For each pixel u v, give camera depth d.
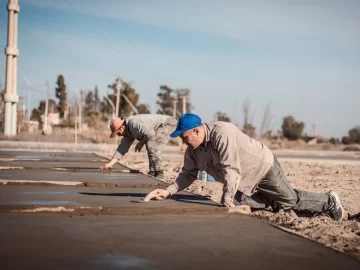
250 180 4.76
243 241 3.62
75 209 4.50
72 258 3.04
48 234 3.64
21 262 2.92
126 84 55.66
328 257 3.25
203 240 3.62
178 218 4.44
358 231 4.43
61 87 67.69
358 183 10.31
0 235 3.57
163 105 58.78
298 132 58.81
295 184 9.78
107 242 3.47
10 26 29.66
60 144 25.03
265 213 4.99
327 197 5.11
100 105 63.50
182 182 5.08
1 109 40.00
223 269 2.92
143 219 4.34
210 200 5.29
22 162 10.24
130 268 2.87
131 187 6.59
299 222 4.50
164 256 3.16
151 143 8.37
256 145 4.68
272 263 3.08
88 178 7.45
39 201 4.95
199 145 4.61
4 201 4.86
